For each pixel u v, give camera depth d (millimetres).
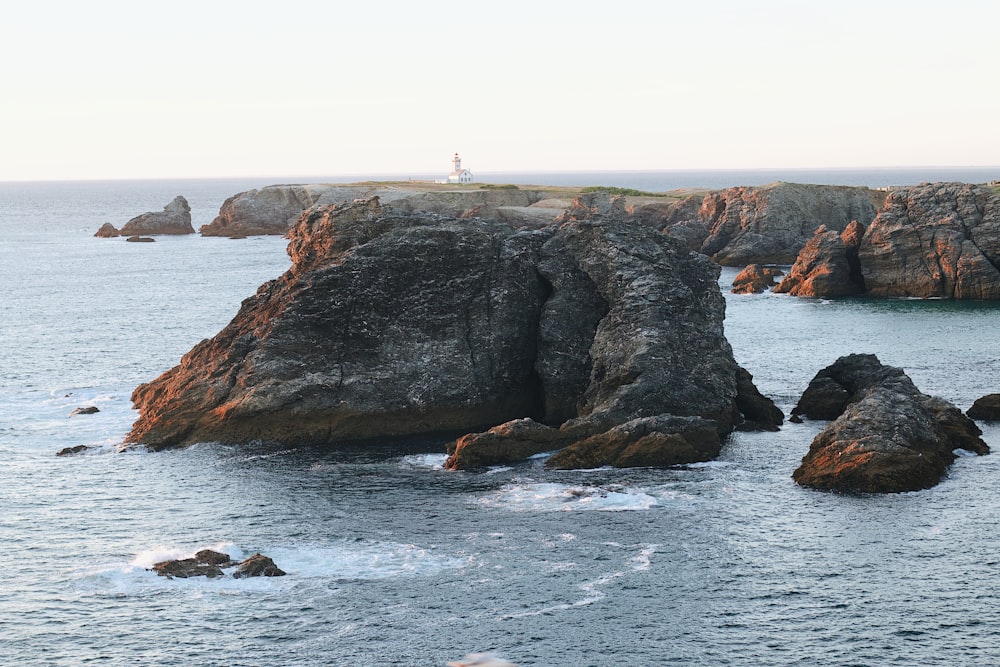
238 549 49188
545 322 72500
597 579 45594
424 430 70188
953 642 40094
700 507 54000
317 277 70688
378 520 52812
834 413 71000
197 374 70375
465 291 73062
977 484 56812
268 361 68125
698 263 74188
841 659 39031
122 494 57219
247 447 65938
